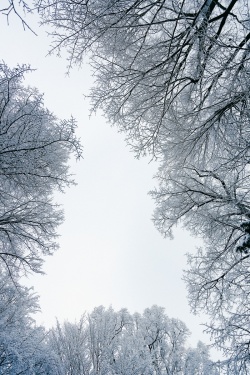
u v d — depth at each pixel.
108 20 4.06
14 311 4.98
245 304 4.53
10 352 4.11
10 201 4.78
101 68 4.61
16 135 3.16
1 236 5.11
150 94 4.96
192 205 5.50
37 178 4.15
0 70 2.66
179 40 4.35
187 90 5.28
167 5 4.32
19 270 5.52
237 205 4.51
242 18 3.71
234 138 4.44
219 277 5.00
